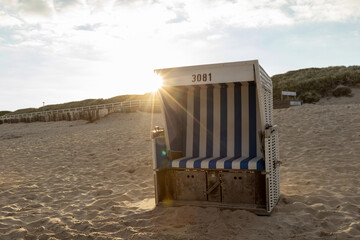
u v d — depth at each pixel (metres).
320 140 9.08
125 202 5.22
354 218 3.92
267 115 4.45
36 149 12.06
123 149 10.30
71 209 4.99
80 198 5.60
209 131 5.03
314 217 4.03
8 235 3.99
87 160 9.15
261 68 4.10
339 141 8.73
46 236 3.90
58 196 5.78
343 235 3.47
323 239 3.42
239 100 4.87
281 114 14.23
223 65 4.06
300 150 8.36
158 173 4.65
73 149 11.23
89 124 22.94
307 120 12.02
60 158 9.75
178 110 5.12
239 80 4.01
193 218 4.13
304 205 4.43
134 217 4.38
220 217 4.09
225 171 4.39
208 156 5.00
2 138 19.20
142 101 25.45
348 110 13.14
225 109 4.95
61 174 7.68
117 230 4.00
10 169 8.61
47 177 7.41
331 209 4.32
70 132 17.92
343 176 5.97
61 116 27.94
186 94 5.19
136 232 3.85
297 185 5.64
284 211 4.34
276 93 25.47
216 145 4.97
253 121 4.77
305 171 6.53
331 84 29.50
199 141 5.08
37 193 6.01
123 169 7.77
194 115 5.12
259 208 4.20
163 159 4.79
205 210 4.30
